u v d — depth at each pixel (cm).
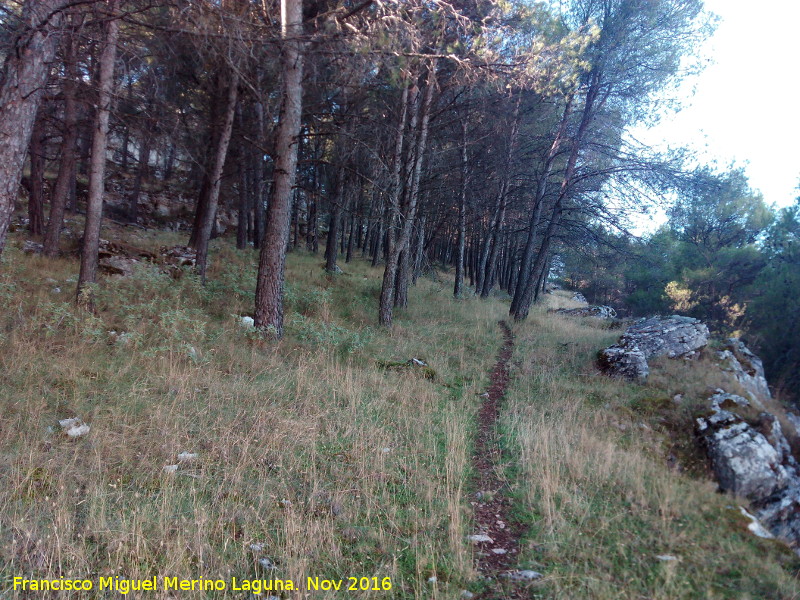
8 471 398
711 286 1705
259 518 390
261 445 521
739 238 2127
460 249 2144
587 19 1423
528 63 965
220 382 684
